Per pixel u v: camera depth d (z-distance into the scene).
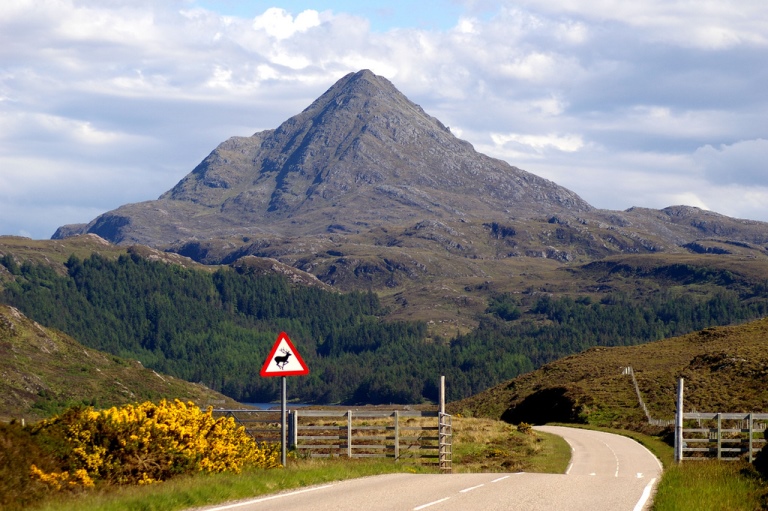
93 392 90.88
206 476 21.69
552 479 25.70
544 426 75.25
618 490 22.52
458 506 17.72
